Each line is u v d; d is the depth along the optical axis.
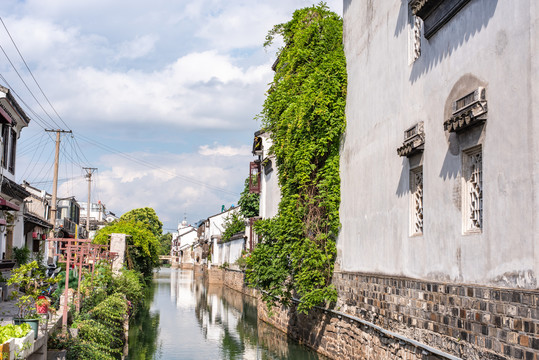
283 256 19.52
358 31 16.03
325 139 17.19
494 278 8.16
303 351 19.09
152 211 103.25
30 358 9.51
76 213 60.28
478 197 8.94
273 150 22.14
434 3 10.20
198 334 23.50
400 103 12.41
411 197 11.73
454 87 9.64
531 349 7.17
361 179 15.16
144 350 19.55
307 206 18.22
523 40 7.55
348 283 15.91
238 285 46.31
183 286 55.81
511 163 7.78
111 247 30.41
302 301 17.62
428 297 10.47
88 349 12.08
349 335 15.47
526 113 7.45
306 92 17.56
